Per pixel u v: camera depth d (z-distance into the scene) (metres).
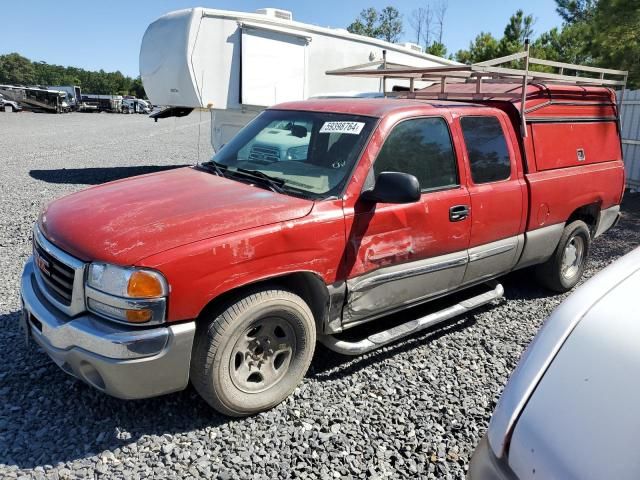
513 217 4.49
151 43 10.66
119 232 2.89
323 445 2.99
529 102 4.74
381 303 3.70
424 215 3.76
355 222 3.40
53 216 3.32
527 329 4.66
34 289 3.23
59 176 11.77
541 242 4.91
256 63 10.60
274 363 3.30
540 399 1.61
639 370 1.49
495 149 4.40
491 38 24.92
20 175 11.57
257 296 3.03
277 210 3.16
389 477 2.79
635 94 10.99
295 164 3.79
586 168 5.32
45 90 48.06
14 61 119.94
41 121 34.25
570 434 1.49
